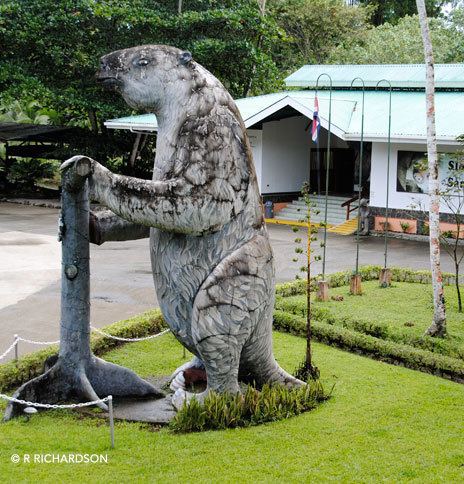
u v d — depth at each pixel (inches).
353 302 497.7
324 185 1111.6
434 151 410.0
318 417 292.7
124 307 495.2
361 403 312.3
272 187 1018.1
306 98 884.0
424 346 402.6
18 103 1567.4
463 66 952.9
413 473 242.4
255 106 956.6
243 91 1126.4
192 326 271.0
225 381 280.8
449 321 445.7
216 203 258.1
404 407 308.5
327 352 398.0
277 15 1407.5
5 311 474.3
